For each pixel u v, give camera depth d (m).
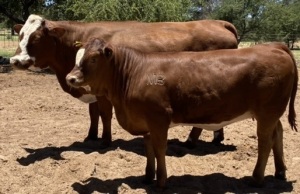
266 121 3.62
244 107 3.60
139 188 3.76
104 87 3.69
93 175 4.07
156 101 3.48
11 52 18.80
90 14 13.49
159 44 4.89
